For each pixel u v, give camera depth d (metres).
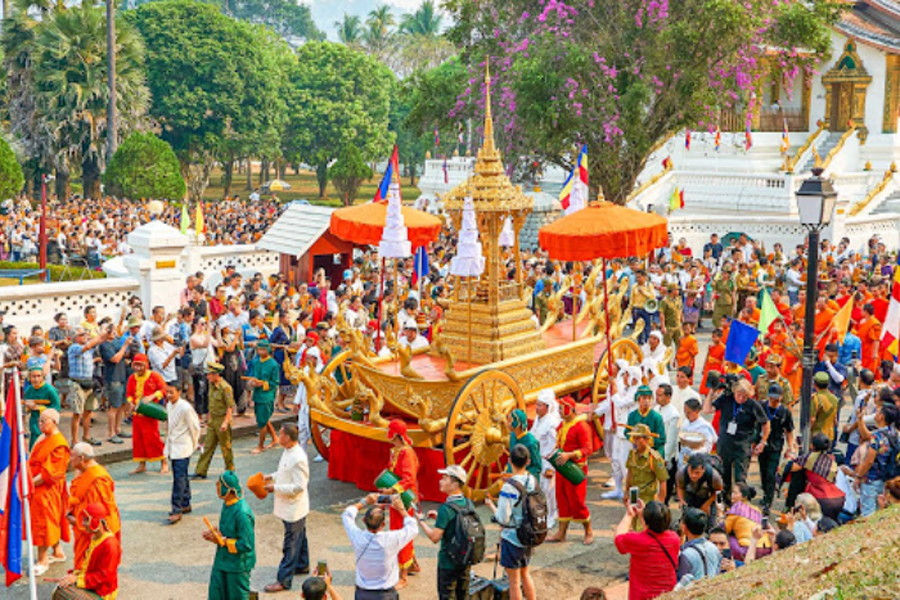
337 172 76.19
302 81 92.19
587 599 8.04
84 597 9.98
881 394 13.24
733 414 13.43
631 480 12.60
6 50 61.59
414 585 11.71
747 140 40.91
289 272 27.05
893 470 12.49
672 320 22.45
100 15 60.00
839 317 18.23
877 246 33.00
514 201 15.05
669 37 35.38
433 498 14.16
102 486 10.72
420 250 20.12
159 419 15.41
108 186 55.12
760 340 17.47
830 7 39.03
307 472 11.58
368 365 14.53
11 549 10.45
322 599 8.63
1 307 21.22
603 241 14.39
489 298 15.16
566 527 12.95
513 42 37.56
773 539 10.04
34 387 14.38
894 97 51.34
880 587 3.90
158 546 12.79
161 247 22.69
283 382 19.02
